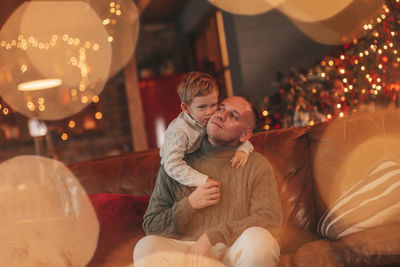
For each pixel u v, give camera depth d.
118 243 2.19
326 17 4.88
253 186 1.83
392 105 3.02
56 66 5.43
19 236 2.17
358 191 2.00
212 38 6.34
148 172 2.53
